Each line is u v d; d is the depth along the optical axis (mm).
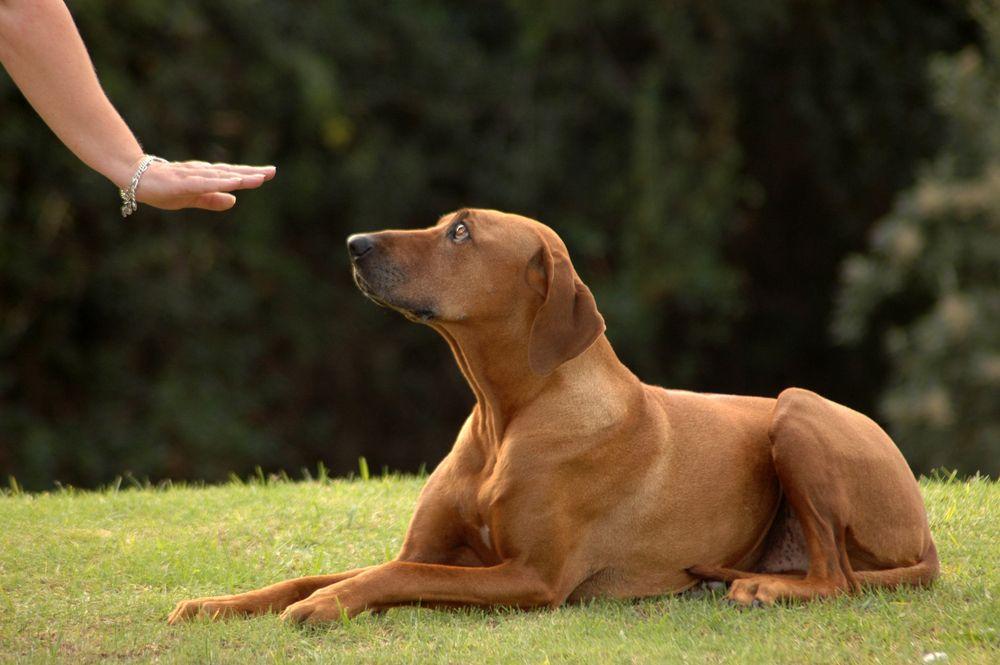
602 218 20359
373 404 19938
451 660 5051
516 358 5906
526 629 5406
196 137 18156
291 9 19172
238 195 18344
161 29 17359
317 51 19297
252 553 6871
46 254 16750
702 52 20203
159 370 17578
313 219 19625
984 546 6785
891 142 22500
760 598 5668
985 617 5418
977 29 22219
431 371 20203
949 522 7211
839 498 5934
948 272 16922
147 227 17406
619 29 20672
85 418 17078
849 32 21812
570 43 20500
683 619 5578
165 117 17547
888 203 22766
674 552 6031
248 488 8617
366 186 19312
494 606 5672
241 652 5125
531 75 20391
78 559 6680
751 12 20234
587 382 5898
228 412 17750
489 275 5918
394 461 19922
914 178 22281
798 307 23047
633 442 5930
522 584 5676
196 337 17844
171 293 17250
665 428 6066
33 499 8500
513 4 20094
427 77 20062
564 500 5773
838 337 20672
